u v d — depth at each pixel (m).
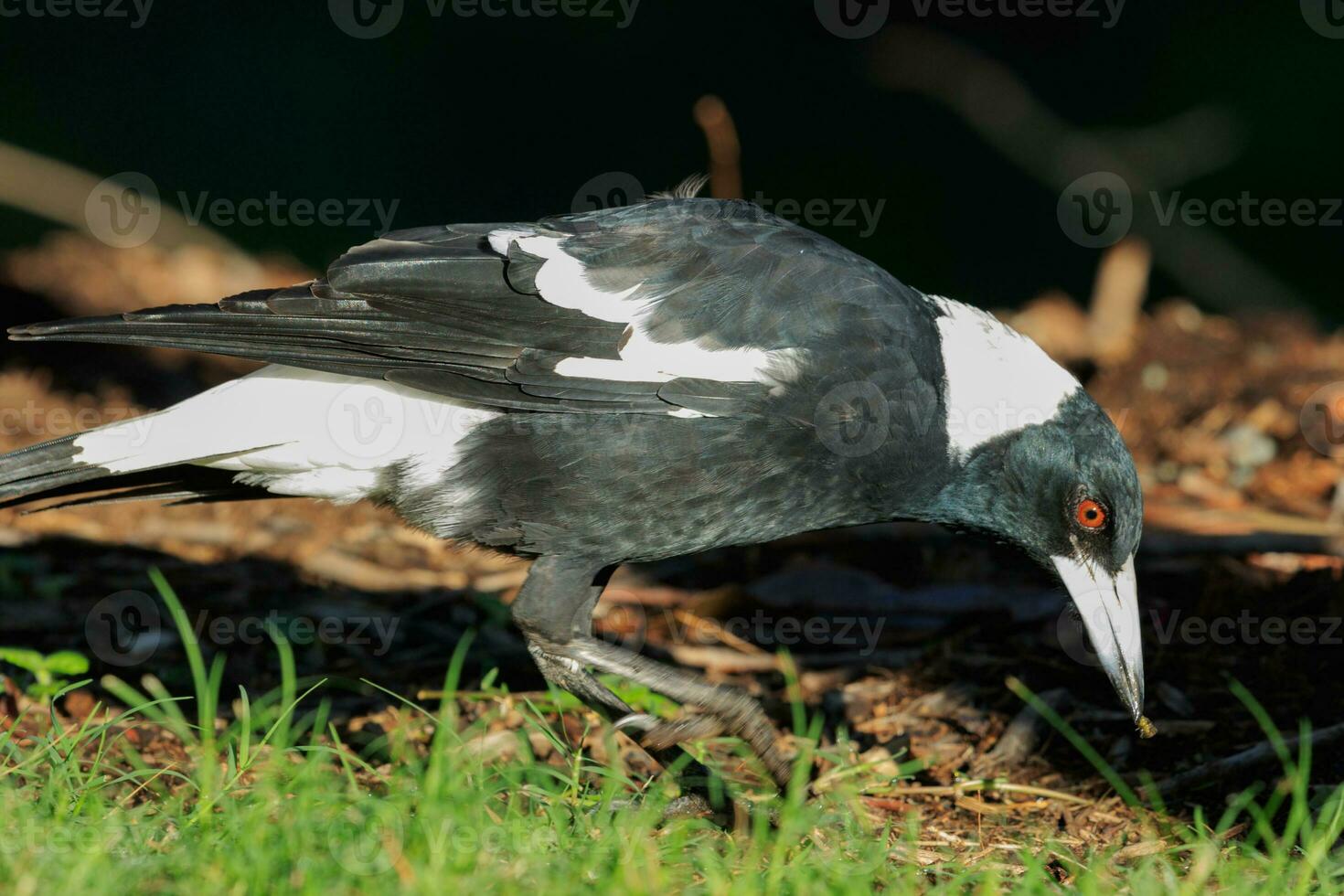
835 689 10.30
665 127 32.41
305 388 8.41
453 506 8.46
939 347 8.65
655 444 8.20
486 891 6.28
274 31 31.17
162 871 6.40
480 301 8.27
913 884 7.00
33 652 9.19
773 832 7.88
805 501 8.47
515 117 32.06
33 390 16.20
